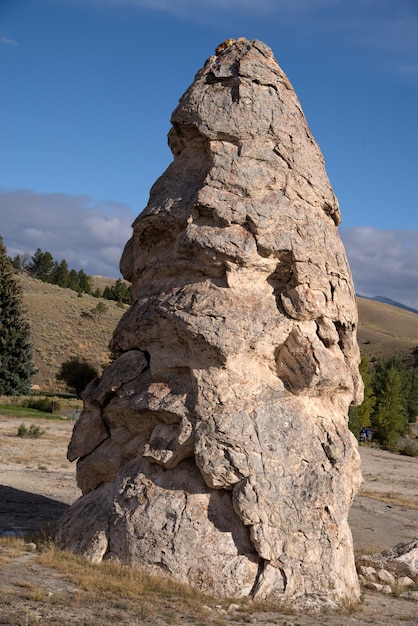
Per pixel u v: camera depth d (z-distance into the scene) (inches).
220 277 620.1
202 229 616.1
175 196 645.9
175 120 661.3
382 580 690.2
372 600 610.5
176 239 636.7
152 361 626.5
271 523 561.3
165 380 615.2
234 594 540.7
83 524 603.5
